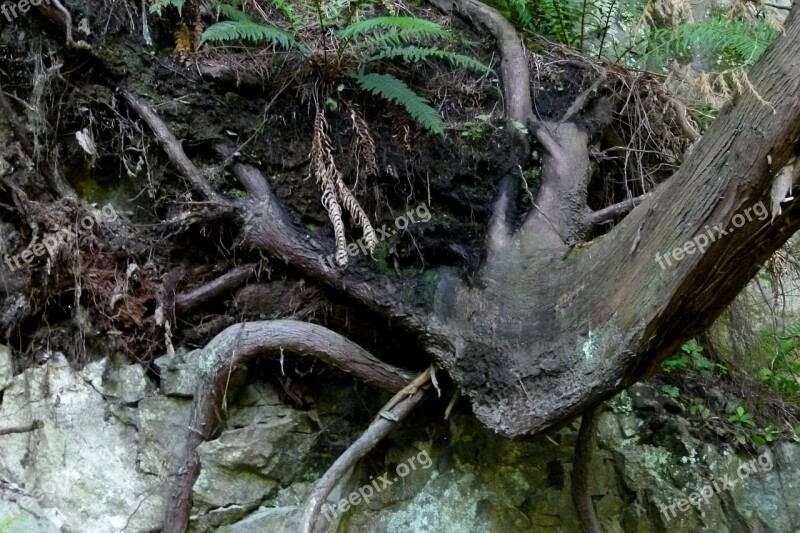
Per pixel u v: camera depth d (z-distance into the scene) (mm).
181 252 3457
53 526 2893
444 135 3445
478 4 4074
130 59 3350
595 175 3834
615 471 3855
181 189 3439
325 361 3217
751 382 4410
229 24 3141
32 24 3312
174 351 3307
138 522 3086
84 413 3180
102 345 3289
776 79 2170
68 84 3346
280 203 3383
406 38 3473
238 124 3418
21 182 3248
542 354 2820
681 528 3822
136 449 3197
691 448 3990
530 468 3680
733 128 2277
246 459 3227
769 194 2195
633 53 4371
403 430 3568
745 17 3551
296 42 3328
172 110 3367
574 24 4527
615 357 2535
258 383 3432
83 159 3463
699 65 4574
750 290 4754
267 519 3189
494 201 3387
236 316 3400
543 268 3006
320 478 3309
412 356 3508
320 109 3381
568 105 3771
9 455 3004
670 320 2461
